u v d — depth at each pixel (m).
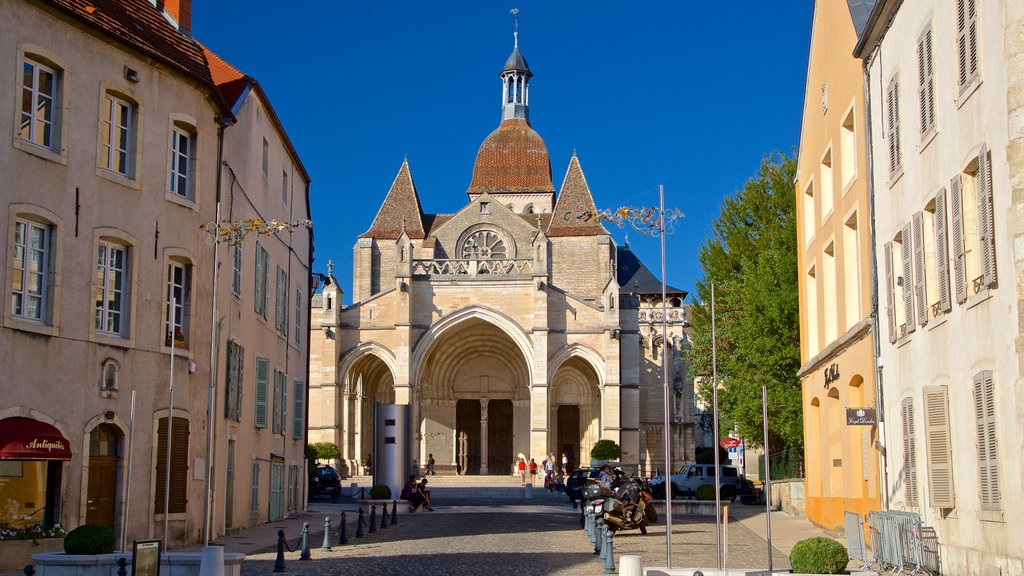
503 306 65.44
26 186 19.81
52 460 19.73
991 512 14.91
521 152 91.94
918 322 18.14
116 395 21.67
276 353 33.91
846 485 24.75
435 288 65.81
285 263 35.44
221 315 26.22
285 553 22.66
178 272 24.17
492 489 55.88
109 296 21.89
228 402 26.77
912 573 16.53
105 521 21.48
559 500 51.25
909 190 18.80
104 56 21.83
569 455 73.31
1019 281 13.55
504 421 74.56
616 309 65.88
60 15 20.64
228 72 30.50
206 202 24.91
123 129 22.59
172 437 23.31
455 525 32.28
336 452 63.25
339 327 65.81
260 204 30.91
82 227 21.06
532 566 19.94
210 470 24.11
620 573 15.16
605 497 29.98
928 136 17.39
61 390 20.36
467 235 79.00
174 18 28.41
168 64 23.28
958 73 15.81
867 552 19.09
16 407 19.39
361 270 79.50
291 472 37.34
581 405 71.69
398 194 83.50
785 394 39.44
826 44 26.20
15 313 19.72
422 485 41.09
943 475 16.91
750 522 32.97
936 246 17.55
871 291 21.36
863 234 22.45
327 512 39.69
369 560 21.05
